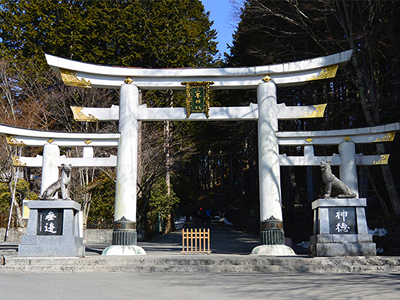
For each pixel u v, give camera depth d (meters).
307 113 16.75
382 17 21.95
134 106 16.77
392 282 9.70
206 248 20.59
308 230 24.00
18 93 31.70
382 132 16.06
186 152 35.31
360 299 7.68
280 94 26.84
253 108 16.92
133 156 16.38
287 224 26.47
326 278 10.46
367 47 21.42
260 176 16.52
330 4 22.52
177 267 12.12
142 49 29.22
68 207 13.94
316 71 16.92
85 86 16.80
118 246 15.58
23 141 16.30
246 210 40.25
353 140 16.42
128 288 9.00
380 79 24.38
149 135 28.80
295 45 27.25
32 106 28.41
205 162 58.31
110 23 29.23
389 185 19.77
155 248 20.34
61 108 28.94
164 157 29.23
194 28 34.72
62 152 29.59
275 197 16.12
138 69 16.91
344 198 14.17
